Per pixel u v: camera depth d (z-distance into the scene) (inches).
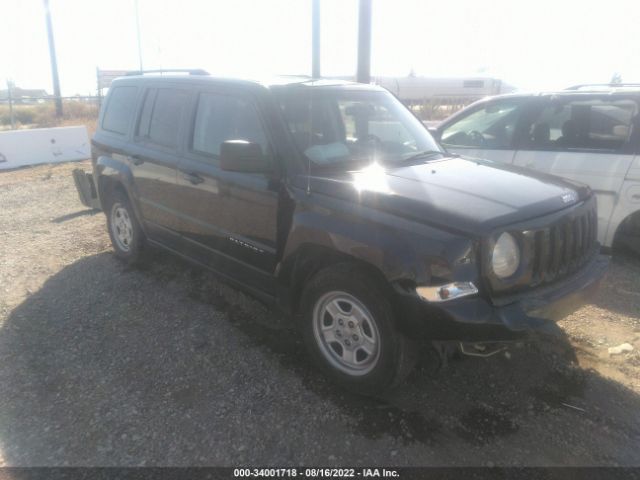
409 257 112.4
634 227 214.4
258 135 149.1
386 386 123.4
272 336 161.3
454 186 130.3
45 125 871.1
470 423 121.3
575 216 129.2
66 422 122.8
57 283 204.7
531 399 130.0
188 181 171.5
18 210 321.4
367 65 339.3
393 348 118.8
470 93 1434.5
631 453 111.9
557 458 110.5
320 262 137.4
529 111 235.5
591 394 132.0
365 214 121.9
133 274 211.2
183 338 160.6
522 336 111.0
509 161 238.8
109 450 113.6
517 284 116.2
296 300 147.5
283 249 141.5
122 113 215.5
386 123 171.2
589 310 178.1
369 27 332.5
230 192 155.1
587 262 137.4
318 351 136.8
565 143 225.0
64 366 146.3
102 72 1053.8
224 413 125.4
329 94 162.6
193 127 173.3
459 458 110.6
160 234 197.3
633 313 175.8
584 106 220.5
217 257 168.9
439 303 110.0
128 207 216.4
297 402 129.1
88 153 546.0
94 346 157.0
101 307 182.7
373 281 121.0
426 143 175.6
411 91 1409.9
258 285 155.8
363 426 120.3
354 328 128.3
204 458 111.1
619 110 212.4
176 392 134.0
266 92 151.1
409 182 131.9
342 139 155.9
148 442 116.0
